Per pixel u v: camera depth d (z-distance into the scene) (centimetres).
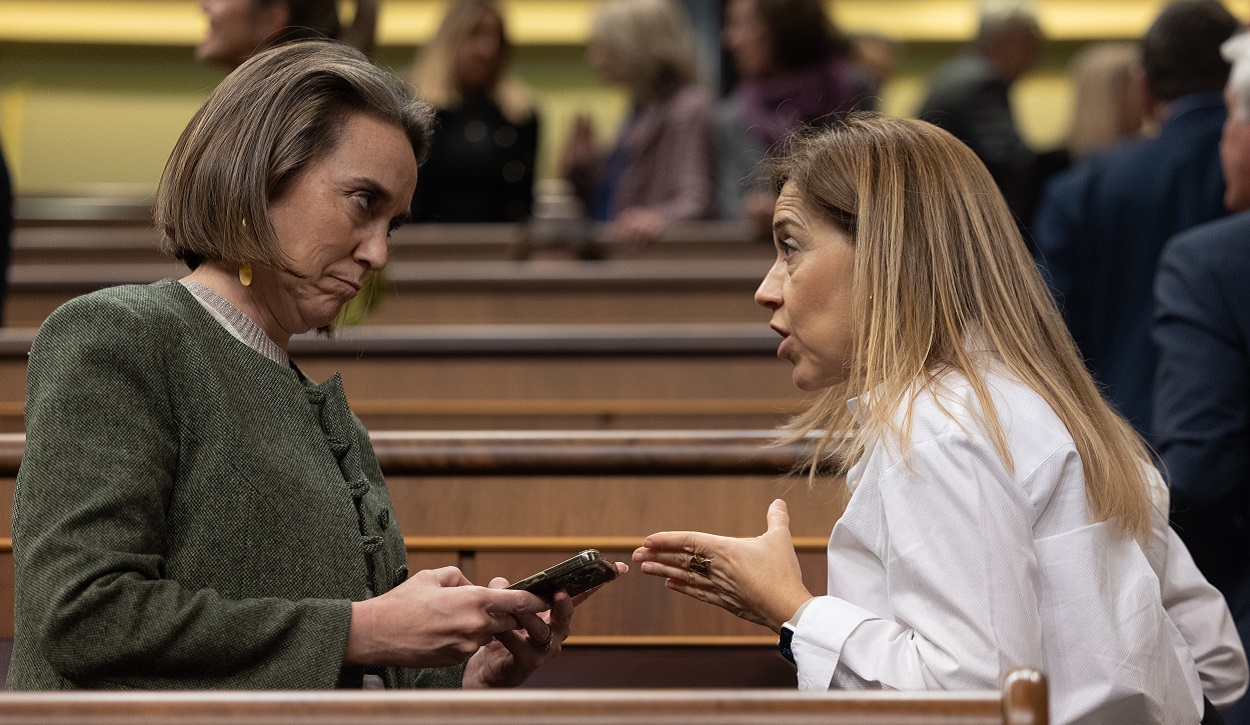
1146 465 339
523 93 972
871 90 902
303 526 278
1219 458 428
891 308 308
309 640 264
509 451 421
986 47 986
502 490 423
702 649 402
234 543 271
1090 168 636
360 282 295
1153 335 460
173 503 270
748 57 905
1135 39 1645
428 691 215
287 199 285
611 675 370
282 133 284
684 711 212
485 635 282
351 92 291
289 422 286
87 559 254
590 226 963
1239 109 478
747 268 833
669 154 934
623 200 947
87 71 1711
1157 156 622
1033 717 206
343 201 286
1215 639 342
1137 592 295
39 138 1705
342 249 288
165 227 290
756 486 423
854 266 317
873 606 300
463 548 419
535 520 422
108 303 273
